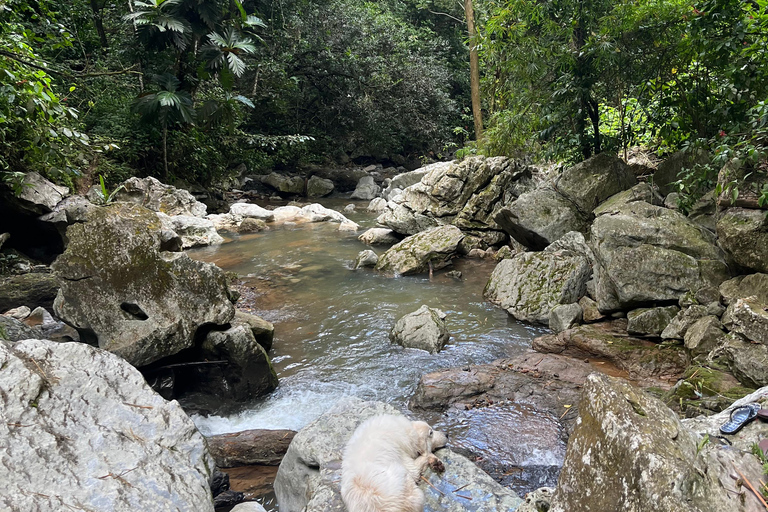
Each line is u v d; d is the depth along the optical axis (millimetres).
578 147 9258
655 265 5738
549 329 6434
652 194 7137
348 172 20375
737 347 4164
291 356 5723
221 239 11453
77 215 7926
